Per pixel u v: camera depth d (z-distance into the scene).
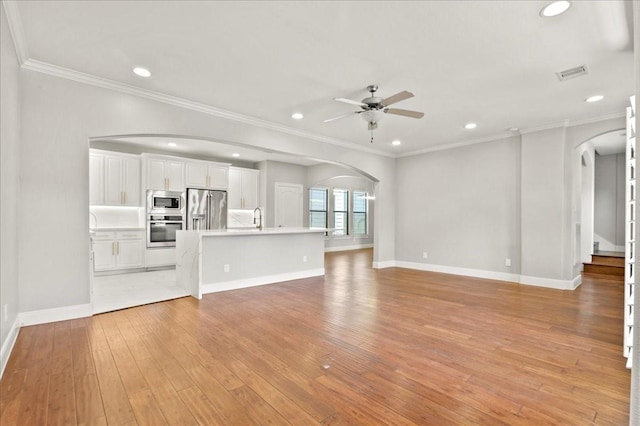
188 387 2.04
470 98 3.87
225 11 2.28
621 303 4.03
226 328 3.10
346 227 10.89
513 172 5.41
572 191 4.79
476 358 2.48
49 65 3.09
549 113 4.41
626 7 2.18
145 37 2.62
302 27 2.47
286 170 8.89
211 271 4.59
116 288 4.78
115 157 6.09
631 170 2.63
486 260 5.73
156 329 3.06
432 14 2.29
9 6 2.22
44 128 3.13
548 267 4.95
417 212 6.78
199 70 3.20
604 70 3.13
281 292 4.61
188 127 4.06
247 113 4.44
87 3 2.19
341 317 3.45
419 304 3.97
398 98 3.09
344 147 6.13
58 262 3.22
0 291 2.25
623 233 7.05
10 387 2.03
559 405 1.87
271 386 2.07
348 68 3.13
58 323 3.17
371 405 1.87
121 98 3.57
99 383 2.08
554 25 2.40
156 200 6.42
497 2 2.15
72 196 3.29
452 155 6.21
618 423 1.71
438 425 1.69
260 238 5.14
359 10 2.25
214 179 7.27
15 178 2.81
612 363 2.39
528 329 3.10
